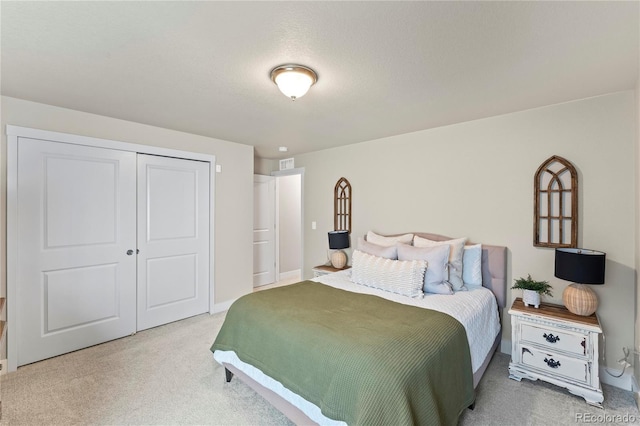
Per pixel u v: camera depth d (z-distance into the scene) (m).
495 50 1.66
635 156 2.16
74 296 2.75
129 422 1.83
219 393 2.13
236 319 2.15
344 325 1.76
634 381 2.12
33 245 2.53
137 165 3.14
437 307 2.13
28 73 1.98
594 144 2.33
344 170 4.12
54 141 2.61
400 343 1.54
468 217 2.99
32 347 2.52
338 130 3.34
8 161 2.39
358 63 1.82
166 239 3.39
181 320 3.52
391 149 3.61
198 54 1.73
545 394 2.12
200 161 3.65
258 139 3.79
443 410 1.52
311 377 1.55
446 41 1.57
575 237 2.38
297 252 5.92
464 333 1.87
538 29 1.46
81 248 2.79
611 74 1.94
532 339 2.24
